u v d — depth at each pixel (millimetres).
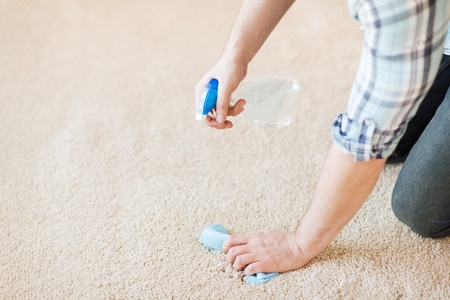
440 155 926
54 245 1081
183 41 1687
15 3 1908
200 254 1050
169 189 1195
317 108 1399
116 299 978
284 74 1523
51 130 1370
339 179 799
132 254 1056
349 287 974
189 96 1467
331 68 1539
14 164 1274
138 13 1831
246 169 1236
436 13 636
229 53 918
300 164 1242
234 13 1807
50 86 1521
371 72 683
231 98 946
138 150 1300
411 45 645
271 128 1341
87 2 1902
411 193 989
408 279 984
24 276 1023
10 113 1427
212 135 1333
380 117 709
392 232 1073
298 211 1130
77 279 1014
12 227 1124
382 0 634
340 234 1072
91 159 1278
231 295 974
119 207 1157
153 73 1559
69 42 1702
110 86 1513
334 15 1761
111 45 1681
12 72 1578
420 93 690
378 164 780
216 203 1157
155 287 994
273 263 989
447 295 957
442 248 1036
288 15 1771
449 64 1073
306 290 973
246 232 1092
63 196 1188
